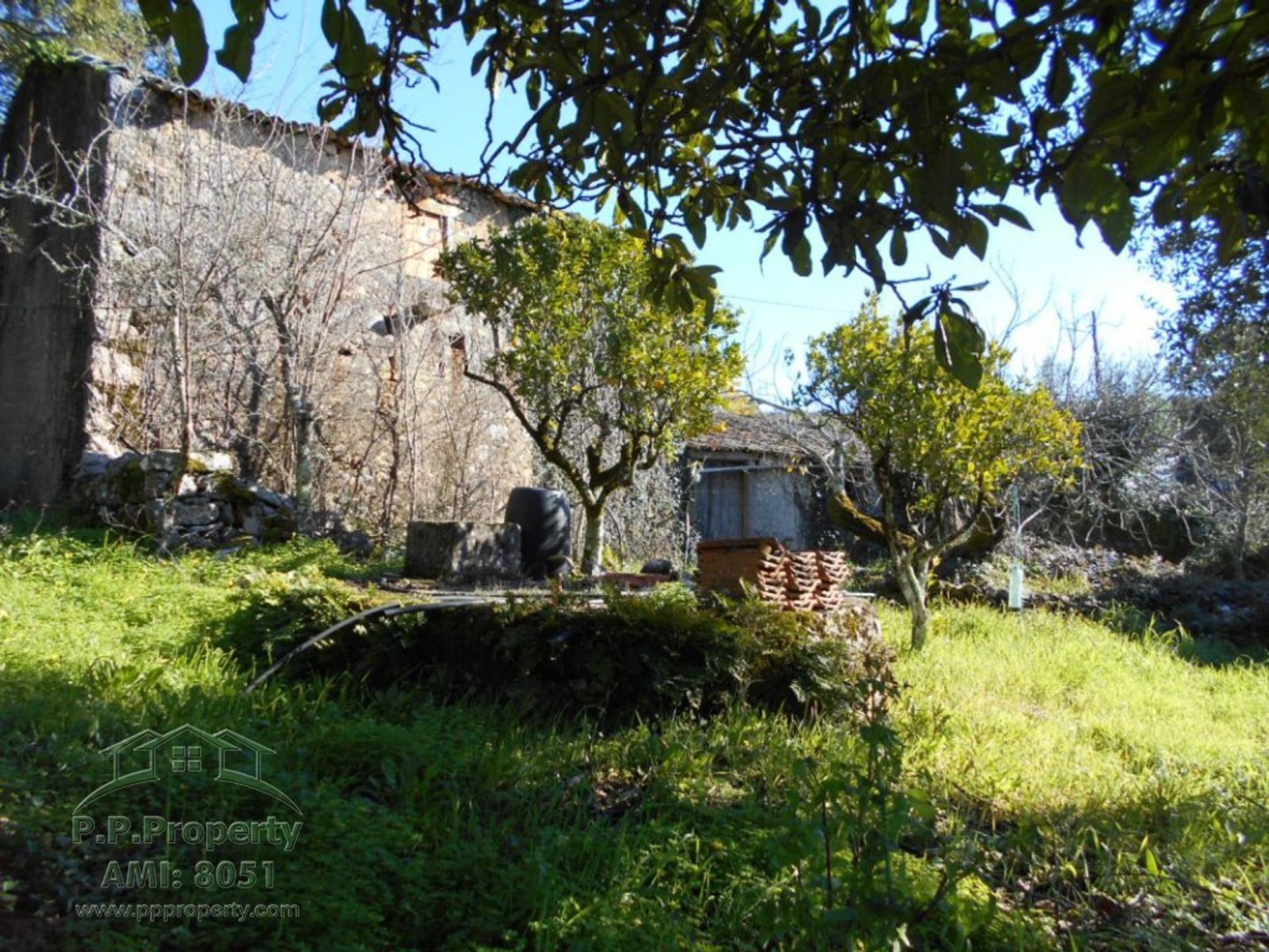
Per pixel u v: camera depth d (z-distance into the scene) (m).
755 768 5.07
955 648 9.62
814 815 3.37
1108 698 8.26
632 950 3.07
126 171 10.66
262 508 10.19
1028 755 5.95
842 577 7.75
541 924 3.09
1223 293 9.45
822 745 5.41
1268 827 4.86
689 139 3.80
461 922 3.19
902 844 4.33
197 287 10.11
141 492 9.48
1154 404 16.81
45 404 10.86
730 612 6.36
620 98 3.21
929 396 8.94
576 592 7.06
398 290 12.15
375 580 8.67
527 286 8.97
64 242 10.84
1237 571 15.10
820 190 3.30
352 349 12.05
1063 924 3.81
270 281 10.70
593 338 9.33
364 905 3.11
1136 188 2.54
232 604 6.82
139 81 10.81
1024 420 9.28
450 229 13.09
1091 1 2.46
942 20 2.84
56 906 2.98
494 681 5.89
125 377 10.73
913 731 6.02
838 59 3.24
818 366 9.58
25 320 11.23
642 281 8.65
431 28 3.35
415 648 6.11
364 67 2.71
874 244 3.04
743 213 3.82
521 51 3.45
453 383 12.89
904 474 10.30
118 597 7.26
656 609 6.04
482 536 9.11
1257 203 2.35
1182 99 2.34
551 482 13.20
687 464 17.31
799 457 15.43
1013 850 4.43
